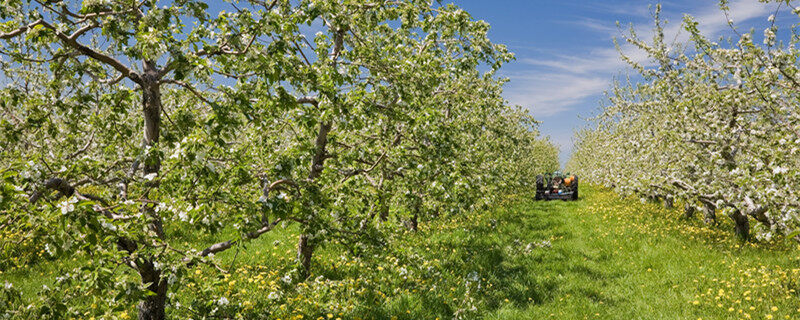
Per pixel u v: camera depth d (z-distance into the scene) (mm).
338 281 7383
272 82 4215
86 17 4074
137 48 3941
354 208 6082
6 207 3045
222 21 4336
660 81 11375
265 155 6148
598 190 27562
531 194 24641
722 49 9289
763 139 8203
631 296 7871
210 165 3758
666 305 7273
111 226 3201
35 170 3273
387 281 7684
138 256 3920
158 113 4770
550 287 8398
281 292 6305
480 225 13875
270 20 4191
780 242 11188
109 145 5305
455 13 6266
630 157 13891
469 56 7945
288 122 6125
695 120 9320
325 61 5918
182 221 3834
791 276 7891
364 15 5812
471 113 10164
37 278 7457
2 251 3621
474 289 7875
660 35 11688
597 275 9109
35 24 4027
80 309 4031
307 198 4895
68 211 2885
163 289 4801
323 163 7562
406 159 6719
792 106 7777
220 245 4883
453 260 9719
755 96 7996
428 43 7922
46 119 4613
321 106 5227
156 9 3863
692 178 10125
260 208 4090
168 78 4887
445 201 6520
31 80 5590
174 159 3715
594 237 12375
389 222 6426
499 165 9594
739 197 7863
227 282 6785
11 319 3402
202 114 5758
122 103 5188
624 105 17047
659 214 16062
